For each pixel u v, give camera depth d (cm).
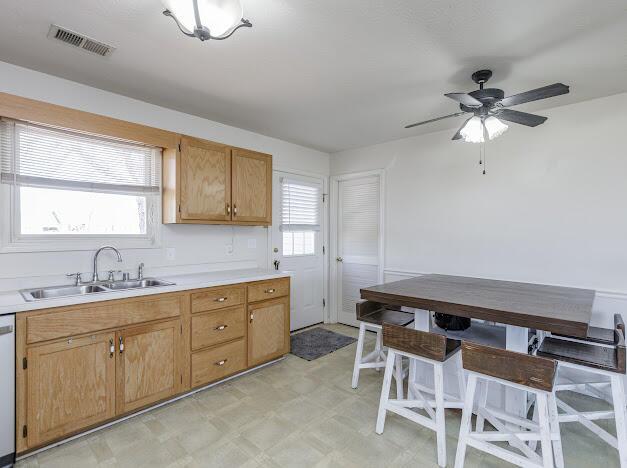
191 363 250
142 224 285
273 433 210
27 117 204
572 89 251
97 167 257
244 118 321
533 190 297
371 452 193
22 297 197
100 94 257
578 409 241
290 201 412
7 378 174
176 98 274
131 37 188
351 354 343
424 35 185
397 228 392
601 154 266
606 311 262
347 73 231
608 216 263
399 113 307
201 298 255
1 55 207
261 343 300
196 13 131
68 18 171
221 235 340
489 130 220
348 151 440
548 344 199
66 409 193
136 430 211
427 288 248
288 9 163
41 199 236
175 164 271
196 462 183
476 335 244
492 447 163
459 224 343
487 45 195
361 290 241
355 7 162
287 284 326
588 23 172
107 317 208
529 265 300
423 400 204
